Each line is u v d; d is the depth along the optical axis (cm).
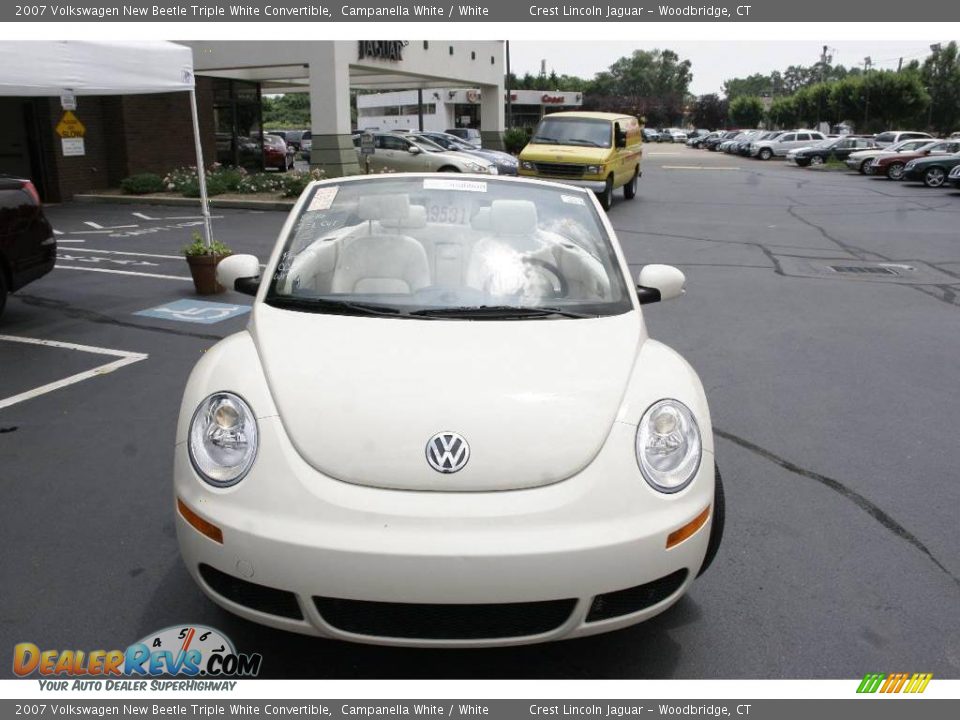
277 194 1936
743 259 1217
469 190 388
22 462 443
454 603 236
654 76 13650
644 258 1212
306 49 2055
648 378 288
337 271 345
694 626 307
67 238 1304
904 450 485
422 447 250
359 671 280
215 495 250
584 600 242
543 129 1936
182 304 826
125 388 568
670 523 253
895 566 353
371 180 392
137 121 2052
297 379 272
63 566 339
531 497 245
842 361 675
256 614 250
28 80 737
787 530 383
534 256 356
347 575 234
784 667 286
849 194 2411
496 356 288
